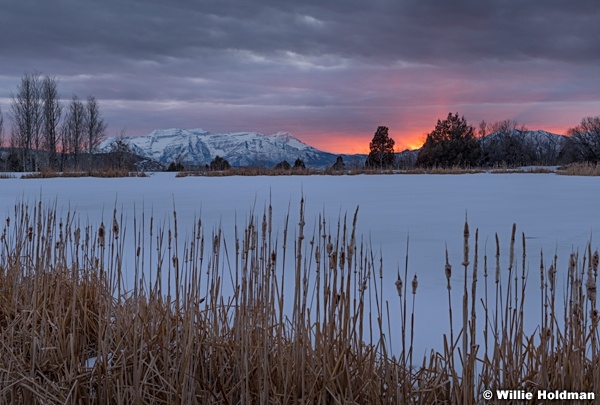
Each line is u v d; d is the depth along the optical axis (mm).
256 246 3096
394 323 3916
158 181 21953
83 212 10664
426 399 2684
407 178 23922
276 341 3002
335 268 2779
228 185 19109
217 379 2793
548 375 2631
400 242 7191
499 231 8086
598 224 8688
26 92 43562
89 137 47344
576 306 2584
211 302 3148
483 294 4609
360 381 2707
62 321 3293
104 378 2793
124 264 5480
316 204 12266
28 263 4078
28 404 2754
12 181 22047
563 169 32906
